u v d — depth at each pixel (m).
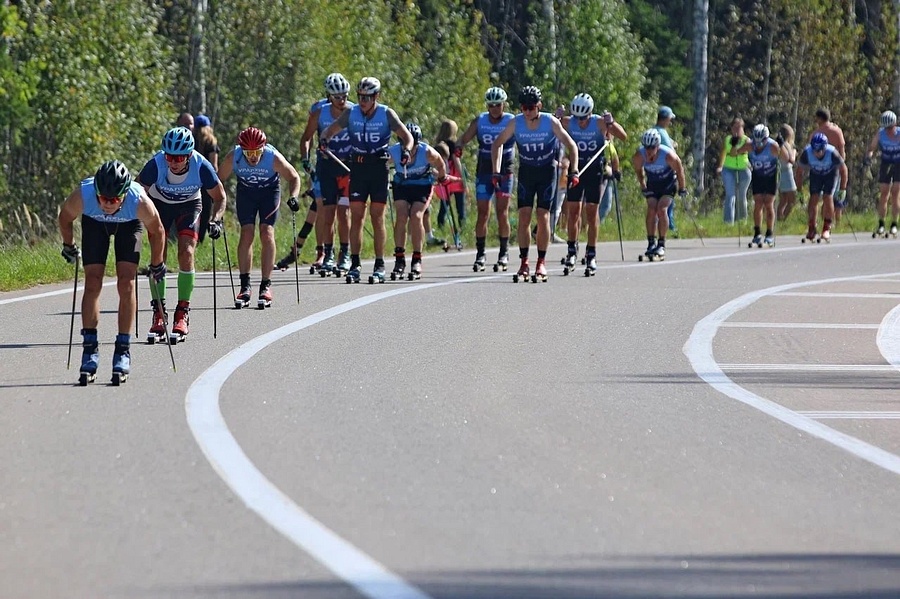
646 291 40.62
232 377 24.53
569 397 23.48
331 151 42.91
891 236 68.75
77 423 20.50
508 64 120.69
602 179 45.16
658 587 13.35
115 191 23.27
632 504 16.52
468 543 14.70
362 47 79.88
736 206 74.81
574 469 18.20
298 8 75.81
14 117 56.53
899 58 104.81
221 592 12.97
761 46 126.31
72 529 15.05
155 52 63.66
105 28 60.94
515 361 27.14
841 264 52.06
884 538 15.37
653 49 119.75
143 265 44.75
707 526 15.63
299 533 14.93
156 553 14.19
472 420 21.25
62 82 58.66
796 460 19.25
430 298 37.44
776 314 36.16
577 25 97.56
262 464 18.08
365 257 51.72
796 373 26.95
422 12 104.19
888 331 33.47
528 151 41.41
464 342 29.45
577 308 36.03
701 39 102.06
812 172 64.06
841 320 35.28
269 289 34.97
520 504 16.36
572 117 44.72
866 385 25.83
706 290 41.44
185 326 29.02
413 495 16.67
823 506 16.73
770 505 16.70
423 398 22.94
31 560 13.96
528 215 42.25
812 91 108.56
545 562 14.08
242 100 76.00
